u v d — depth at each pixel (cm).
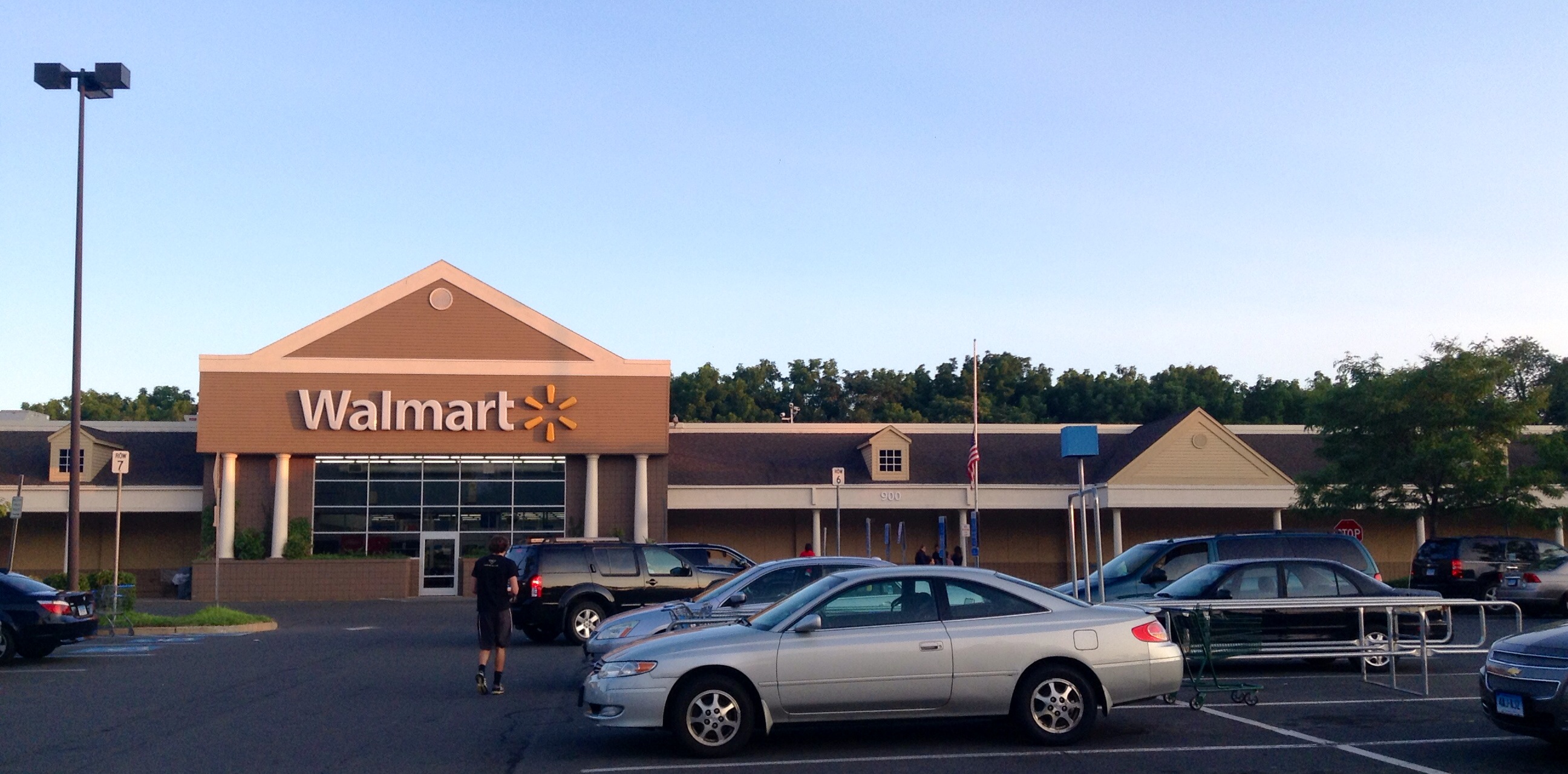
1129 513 4566
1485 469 3247
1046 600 1059
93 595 2208
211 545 3931
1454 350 3384
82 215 2542
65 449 4141
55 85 2509
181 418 10625
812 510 4472
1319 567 1585
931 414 10012
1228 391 9488
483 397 4050
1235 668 1627
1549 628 1012
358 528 4000
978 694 1015
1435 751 1017
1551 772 934
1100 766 959
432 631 2456
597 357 4116
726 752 994
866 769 953
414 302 4056
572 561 2020
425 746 1073
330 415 3956
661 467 4150
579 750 1052
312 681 1552
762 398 10912
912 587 1045
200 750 1059
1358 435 3450
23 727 1184
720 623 1243
